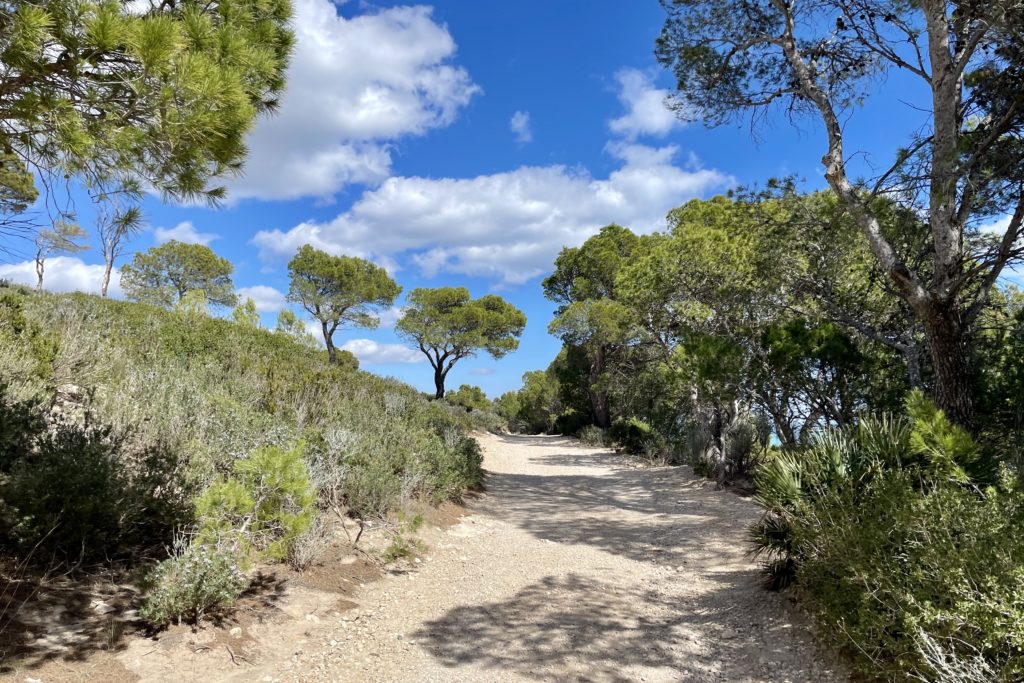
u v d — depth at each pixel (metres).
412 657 4.01
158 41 2.85
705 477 13.50
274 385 9.75
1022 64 6.84
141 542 4.61
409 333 34.78
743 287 11.73
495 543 7.55
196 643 3.73
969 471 4.47
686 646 4.36
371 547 6.29
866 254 9.71
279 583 4.95
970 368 7.48
